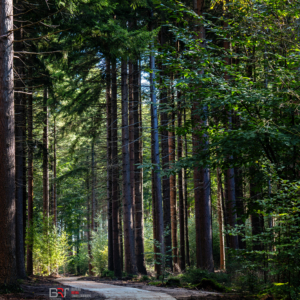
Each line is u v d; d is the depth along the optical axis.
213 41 15.62
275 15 8.32
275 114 8.25
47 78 18.70
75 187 36.91
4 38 9.11
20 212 14.89
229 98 7.63
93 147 31.22
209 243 14.08
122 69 17.83
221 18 8.88
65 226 38.97
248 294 8.21
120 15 16.28
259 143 7.98
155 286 12.12
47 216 24.00
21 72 15.87
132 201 21.62
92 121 21.83
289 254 6.26
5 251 8.46
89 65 19.69
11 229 8.66
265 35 8.40
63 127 21.73
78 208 37.75
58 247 23.55
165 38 18.02
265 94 7.75
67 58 17.81
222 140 8.04
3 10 9.16
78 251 38.66
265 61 8.33
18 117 15.18
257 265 7.10
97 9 12.12
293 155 7.81
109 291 9.94
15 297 7.63
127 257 17.69
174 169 8.77
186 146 19.97
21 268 14.48
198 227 16.94
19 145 15.28
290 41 7.81
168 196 19.61
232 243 15.55
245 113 8.46
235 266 12.16
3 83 9.02
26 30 14.76
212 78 8.02
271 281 7.81
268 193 7.78
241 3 8.42
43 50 18.14
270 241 6.70
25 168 18.80
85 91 20.00
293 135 7.45
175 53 8.70
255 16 8.37
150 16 17.33
